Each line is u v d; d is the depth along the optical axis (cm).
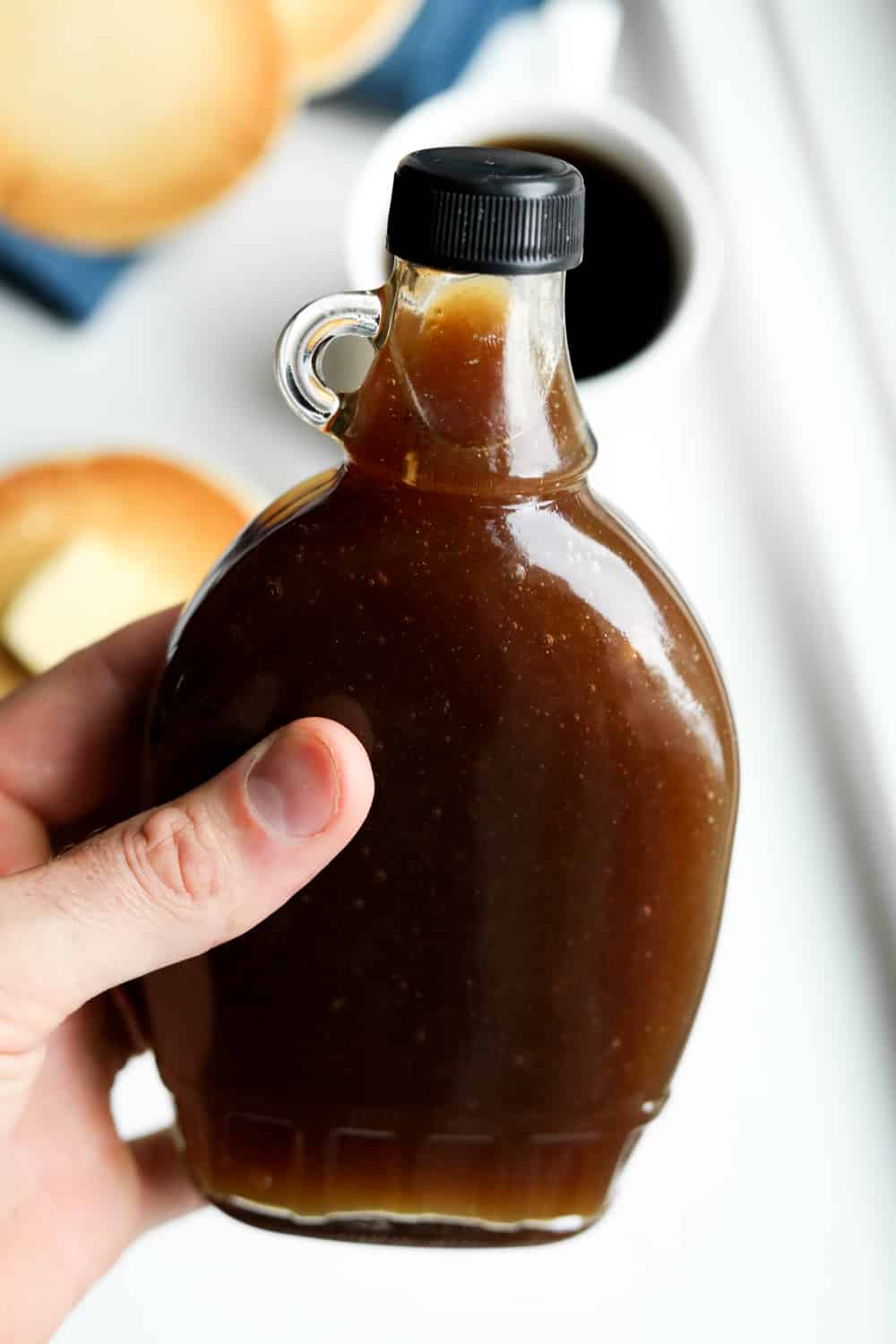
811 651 57
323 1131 36
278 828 33
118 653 42
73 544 59
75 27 62
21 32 62
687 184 57
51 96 62
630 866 33
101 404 62
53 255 62
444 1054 35
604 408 56
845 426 63
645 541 34
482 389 31
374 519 32
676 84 72
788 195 69
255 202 67
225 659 33
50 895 34
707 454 61
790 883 54
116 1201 43
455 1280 49
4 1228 41
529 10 70
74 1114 42
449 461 32
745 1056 51
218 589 33
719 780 33
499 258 30
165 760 34
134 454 59
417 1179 36
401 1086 35
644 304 57
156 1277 49
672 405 63
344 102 69
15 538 60
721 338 65
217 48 62
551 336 32
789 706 56
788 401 63
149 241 64
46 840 42
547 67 69
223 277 65
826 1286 49
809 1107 51
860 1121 51
